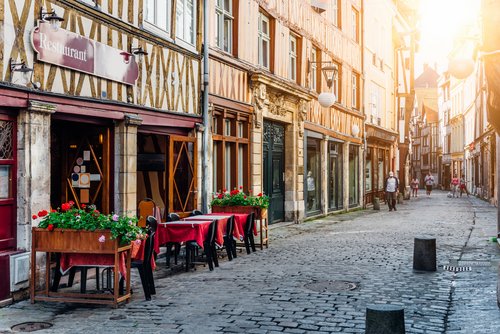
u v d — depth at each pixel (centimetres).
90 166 834
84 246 600
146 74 901
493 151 2800
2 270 605
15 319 555
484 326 527
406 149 3512
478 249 1063
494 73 562
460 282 742
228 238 928
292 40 1645
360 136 2403
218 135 1173
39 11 651
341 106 2089
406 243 1151
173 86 988
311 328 523
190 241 836
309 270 833
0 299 605
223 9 1223
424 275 791
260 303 622
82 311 588
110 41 802
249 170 1323
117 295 598
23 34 627
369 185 2669
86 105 744
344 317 562
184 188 1058
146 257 643
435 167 6656
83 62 732
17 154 640
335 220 1758
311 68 1775
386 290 690
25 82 632
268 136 1479
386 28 2928
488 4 568
